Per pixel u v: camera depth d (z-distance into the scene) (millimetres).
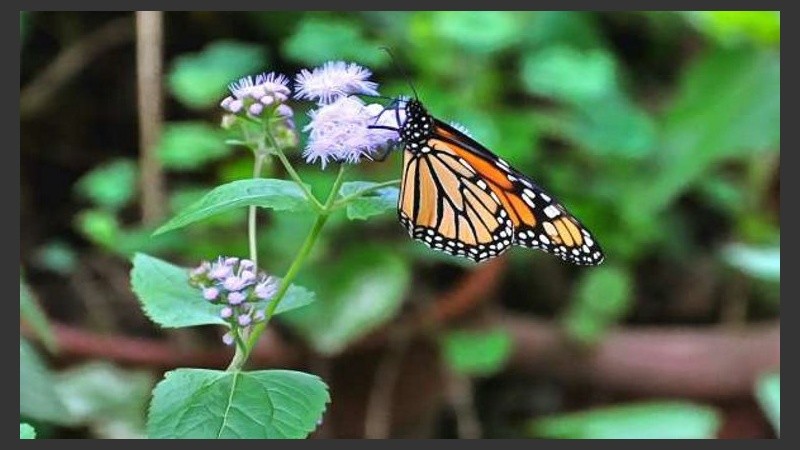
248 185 615
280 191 615
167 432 596
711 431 786
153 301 634
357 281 799
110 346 792
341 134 613
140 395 799
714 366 835
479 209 648
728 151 884
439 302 807
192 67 850
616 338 848
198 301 635
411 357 809
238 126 643
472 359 799
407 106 629
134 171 890
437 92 844
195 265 829
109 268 870
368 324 786
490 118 853
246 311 618
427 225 648
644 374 839
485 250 651
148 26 822
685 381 835
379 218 821
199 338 815
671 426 784
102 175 855
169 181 883
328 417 801
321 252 808
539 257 905
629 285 866
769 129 883
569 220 641
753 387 833
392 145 626
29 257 886
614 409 812
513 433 849
